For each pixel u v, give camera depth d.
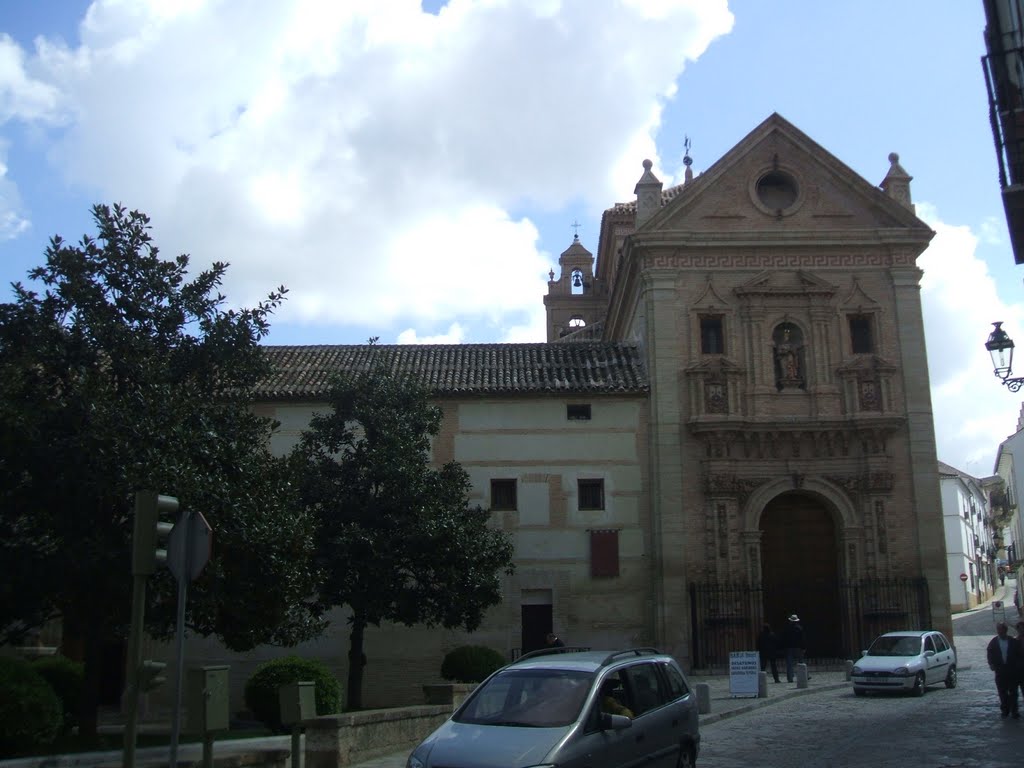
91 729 17.80
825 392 33.88
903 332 34.53
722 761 16.38
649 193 36.38
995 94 15.83
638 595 32.50
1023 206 15.58
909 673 25.66
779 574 33.66
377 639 31.81
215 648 31.25
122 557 16.28
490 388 33.38
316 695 20.33
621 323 42.25
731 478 32.94
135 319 18.88
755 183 35.62
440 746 10.73
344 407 27.34
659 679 13.17
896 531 33.06
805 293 34.50
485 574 26.62
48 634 27.59
